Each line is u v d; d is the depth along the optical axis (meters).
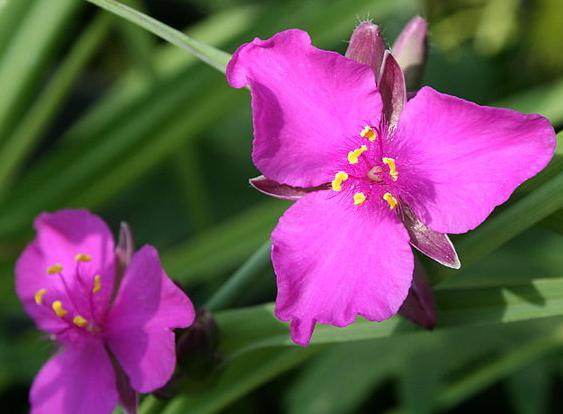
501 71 0.34
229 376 0.22
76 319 0.22
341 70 0.20
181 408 0.22
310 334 0.20
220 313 0.22
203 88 0.26
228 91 0.26
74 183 0.27
